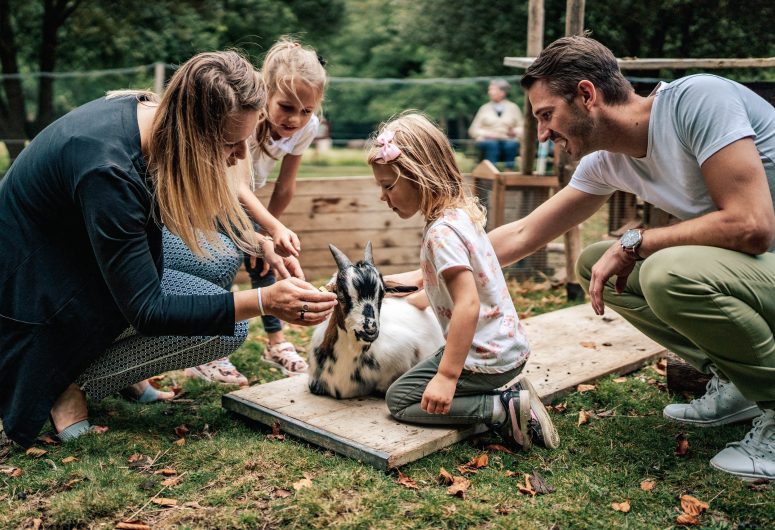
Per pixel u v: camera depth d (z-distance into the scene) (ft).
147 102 9.83
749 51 19.75
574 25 17.93
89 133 9.17
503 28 32.96
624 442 10.30
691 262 8.83
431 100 66.18
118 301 9.24
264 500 8.91
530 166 20.81
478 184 21.06
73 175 9.13
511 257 11.19
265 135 12.91
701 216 9.11
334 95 70.90
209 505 8.82
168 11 43.83
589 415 11.23
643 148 9.44
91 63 46.78
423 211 9.67
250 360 14.34
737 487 8.98
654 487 9.09
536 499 8.85
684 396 11.81
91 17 42.75
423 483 9.21
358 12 70.69
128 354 10.75
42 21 44.91
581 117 9.21
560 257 21.02
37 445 10.42
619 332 14.32
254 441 10.45
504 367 9.78
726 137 8.64
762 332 8.90
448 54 37.01
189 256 11.91
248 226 9.71
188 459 9.97
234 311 9.37
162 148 9.00
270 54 12.54
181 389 12.68
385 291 10.74
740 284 8.76
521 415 9.81
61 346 9.98
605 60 9.11
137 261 9.13
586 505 8.68
